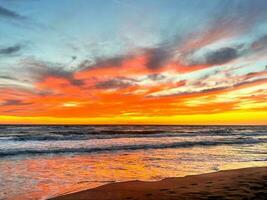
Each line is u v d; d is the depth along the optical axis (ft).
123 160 49.06
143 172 37.70
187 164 45.06
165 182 30.07
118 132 153.89
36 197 24.23
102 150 65.26
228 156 56.08
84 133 131.95
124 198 23.35
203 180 30.55
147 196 23.86
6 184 29.07
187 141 97.40
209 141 98.68
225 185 27.14
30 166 41.34
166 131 190.70
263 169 38.58
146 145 78.18
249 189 25.31
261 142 99.71
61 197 24.06
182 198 22.54
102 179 32.89
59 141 87.30
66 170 38.45
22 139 91.45
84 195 24.66
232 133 180.14
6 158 49.96
